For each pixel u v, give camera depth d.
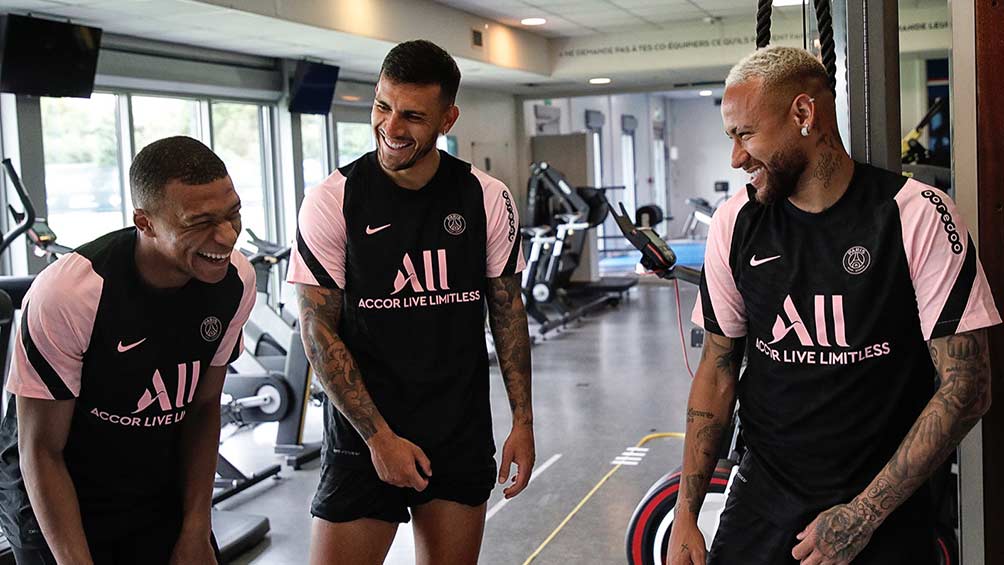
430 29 8.98
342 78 10.34
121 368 1.83
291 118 9.39
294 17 7.02
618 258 18.80
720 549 1.94
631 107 20.47
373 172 2.14
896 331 1.69
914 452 1.63
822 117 1.68
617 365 8.28
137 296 1.80
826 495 1.76
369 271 2.12
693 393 1.98
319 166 10.18
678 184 23.47
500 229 2.22
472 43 9.84
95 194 7.56
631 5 9.54
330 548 2.17
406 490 2.19
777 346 1.79
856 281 1.69
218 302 1.92
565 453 5.62
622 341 9.52
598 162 18.53
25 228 4.30
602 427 6.20
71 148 7.33
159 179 1.64
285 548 4.20
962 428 1.62
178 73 7.92
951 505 2.73
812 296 1.73
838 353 1.72
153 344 1.84
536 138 13.98
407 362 2.14
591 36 11.51
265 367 6.00
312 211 2.13
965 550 1.95
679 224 23.41
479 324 2.22
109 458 1.92
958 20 1.85
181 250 1.70
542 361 8.59
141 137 7.96
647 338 9.64
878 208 1.67
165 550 2.04
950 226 1.63
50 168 7.18
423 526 2.24
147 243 1.77
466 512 2.21
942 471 2.60
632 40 11.34
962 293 1.62
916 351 1.71
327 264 2.12
